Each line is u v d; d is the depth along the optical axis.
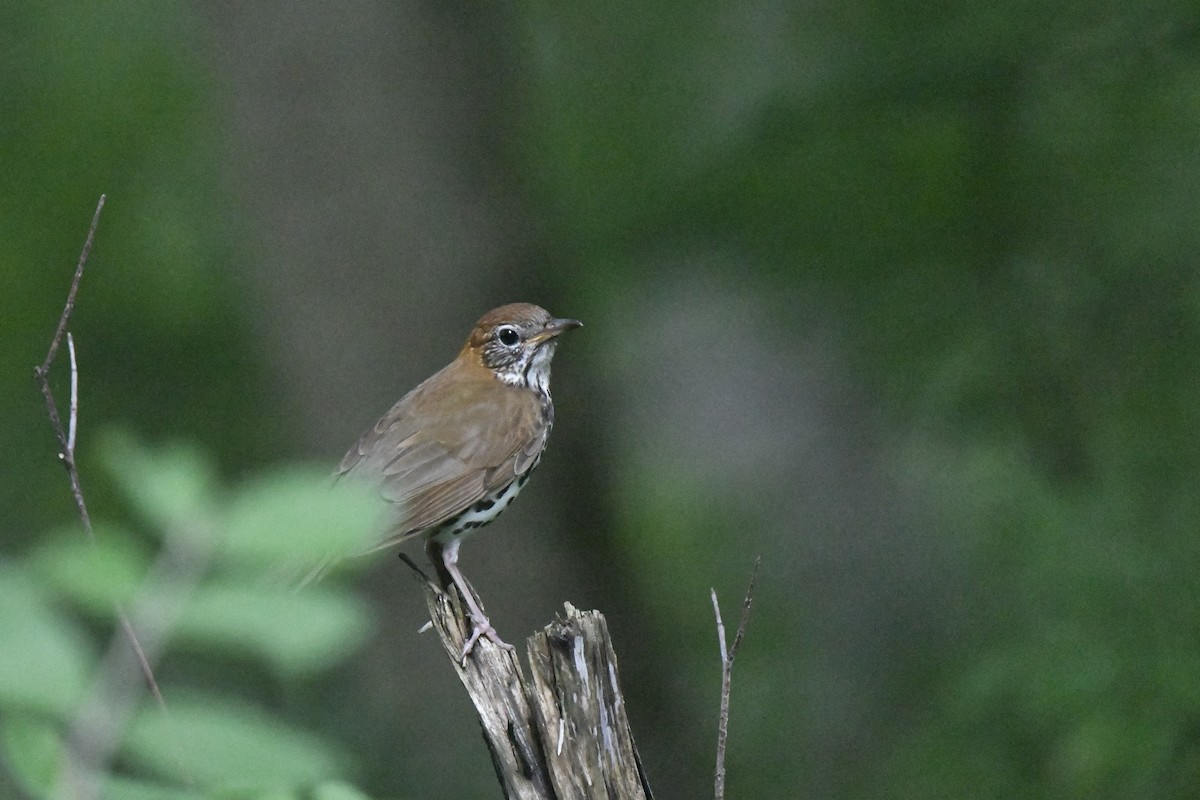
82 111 16.77
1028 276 12.34
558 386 14.95
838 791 14.92
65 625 2.81
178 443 3.06
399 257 14.16
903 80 12.80
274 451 16.36
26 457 16.41
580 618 7.02
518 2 15.82
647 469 19.98
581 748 6.89
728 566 18.14
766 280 13.73
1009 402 12.14
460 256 14.22
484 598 14.66
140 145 16.78
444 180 14.22
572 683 6.94
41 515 16.09
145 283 16.66
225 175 16.03
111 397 16.69
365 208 14.14
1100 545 11.48
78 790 2.82
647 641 15.53
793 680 16.08
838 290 13.40
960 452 12.33
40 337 16.52
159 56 16.84
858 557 17.52
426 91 14.19
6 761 2.82
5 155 16.70
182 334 16.72
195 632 2.72
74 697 2.78
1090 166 12.36
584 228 14.67
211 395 16.83
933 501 16.44
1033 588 11.74
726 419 20.56
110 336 16.75
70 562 2.78
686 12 15.74
